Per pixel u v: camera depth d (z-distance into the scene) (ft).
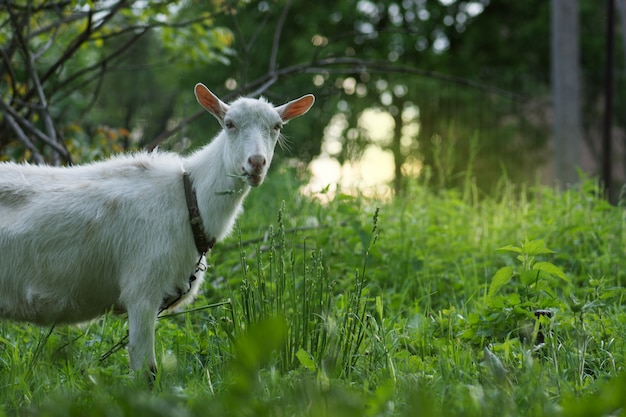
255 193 32.07
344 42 73.87
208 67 71.31
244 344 8.27
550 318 16.83
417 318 18.34
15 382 14.25
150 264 15.78
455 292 22.30
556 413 11.16
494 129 69.26
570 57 47.93
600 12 78.07
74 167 16.79
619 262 23.30
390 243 24.85
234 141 16.15
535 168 68.80
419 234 25.63
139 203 16.01
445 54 77.20
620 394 10.82
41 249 15.72
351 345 15.19
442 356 15.35
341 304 18.29
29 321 16.35
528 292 17.99
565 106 47.96
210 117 60.90
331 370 14.30
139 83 80.74
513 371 14.71
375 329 16.44
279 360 14.88
